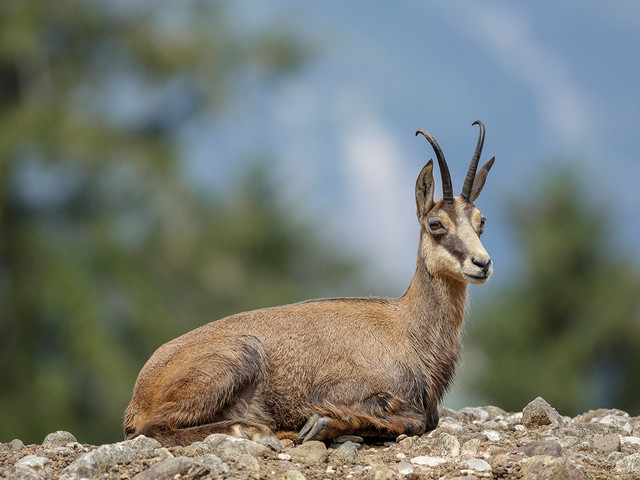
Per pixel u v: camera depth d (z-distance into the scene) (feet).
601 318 165.07
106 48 175.32
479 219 53.42
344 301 53.47
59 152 157.28
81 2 169.07
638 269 171.53
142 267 162.91
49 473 41.24
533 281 173.17
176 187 163.32
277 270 166.20
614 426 52.44
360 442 48.75
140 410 48.62
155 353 50.67
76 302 151.64
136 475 39.63
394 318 52.49
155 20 176.65
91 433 154.81
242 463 41.27
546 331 172.04
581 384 163.02
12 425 149.79
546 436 50.08
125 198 164.76
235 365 47.80
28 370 156.15
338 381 49.57
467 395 161.07
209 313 162.50
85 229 161.48
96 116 168.86
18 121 157.48
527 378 161.07
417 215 53.88
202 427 46.47
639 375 166.40
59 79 169.68
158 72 173.88
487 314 172.14
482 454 45.44
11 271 159.12
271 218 162.50
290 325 50.83
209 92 173.58
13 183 159.22
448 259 51.49
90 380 156.97
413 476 40.70
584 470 42.04
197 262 162.50
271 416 49.60
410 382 50.60
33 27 161.89
